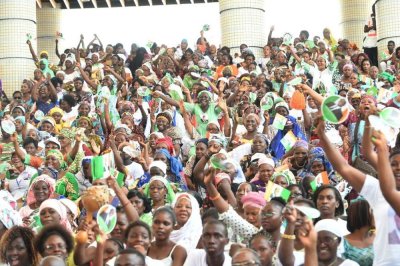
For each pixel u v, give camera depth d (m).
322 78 18.05
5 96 22.22
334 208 8.98
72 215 10.32
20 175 13.52
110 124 15.72
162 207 9.05
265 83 18.42
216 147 11.62
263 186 11.70
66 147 14.50
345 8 30.53
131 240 8.39
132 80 21.14
